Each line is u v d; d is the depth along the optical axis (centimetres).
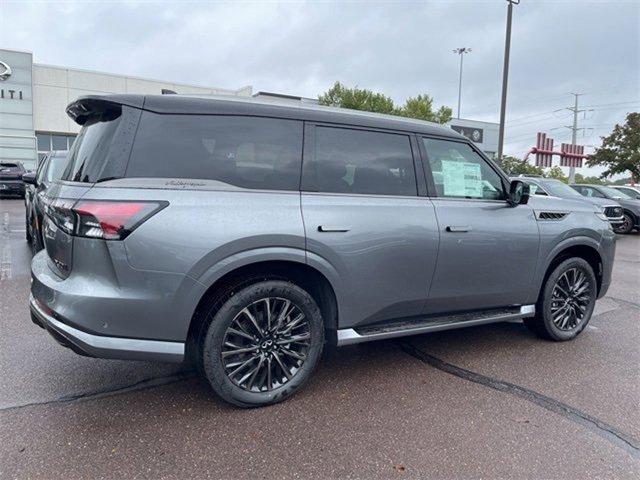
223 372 283
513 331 465
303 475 233
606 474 240
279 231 282
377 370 362
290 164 301
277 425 278
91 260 251
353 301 317
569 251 446
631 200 1484
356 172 325
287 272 308
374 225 317
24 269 677
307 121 313
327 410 297
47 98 2542
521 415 297
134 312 255
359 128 332
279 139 301
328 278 304
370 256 316
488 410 302
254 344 293
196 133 278
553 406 310
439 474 236
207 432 268
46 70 2523
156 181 262
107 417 282
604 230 446
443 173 363
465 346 419
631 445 267
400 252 328
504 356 396
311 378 344
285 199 292
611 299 613
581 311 446
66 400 301
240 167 286
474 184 378
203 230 263
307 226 292
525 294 403
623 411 305
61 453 245
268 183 292
